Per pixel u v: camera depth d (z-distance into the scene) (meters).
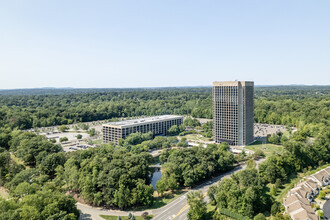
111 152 196.38
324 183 165.12
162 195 158.50
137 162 165.25
